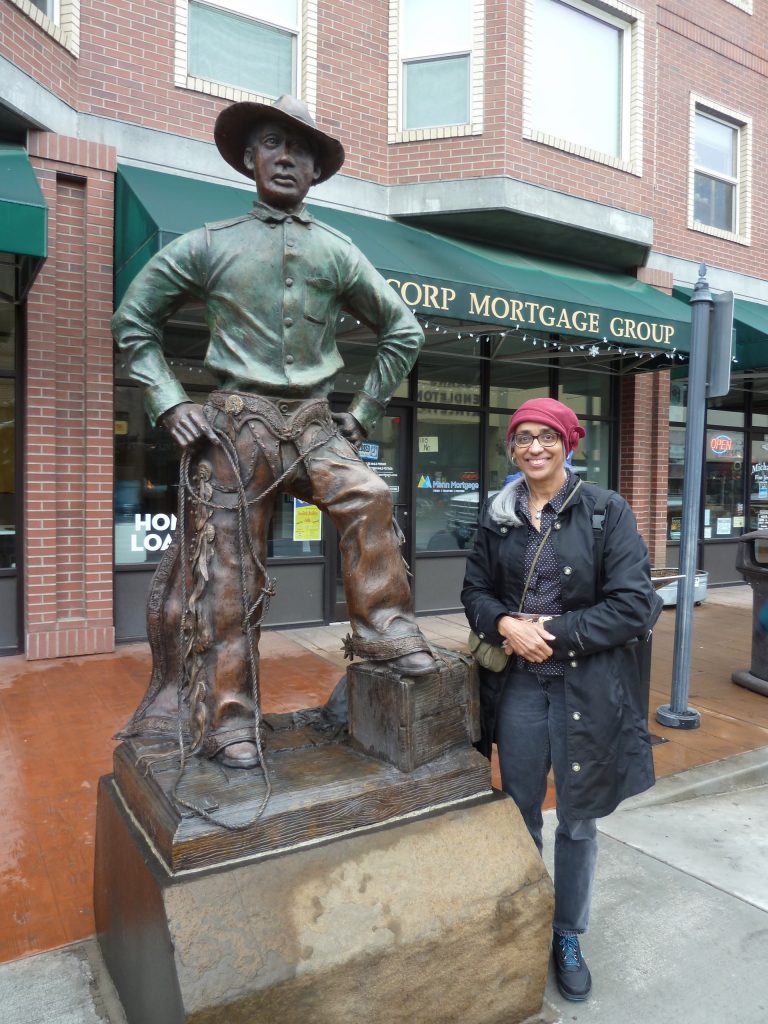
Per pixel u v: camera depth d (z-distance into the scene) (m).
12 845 3.33
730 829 3.66
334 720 2.70
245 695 2.34
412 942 2.01
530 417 2.36
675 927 2.82
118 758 2.46
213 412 2.35
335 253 2.46
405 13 7.81
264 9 7.11
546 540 2.41
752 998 2.44
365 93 7.56
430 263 6.75
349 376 7.96
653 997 2.44
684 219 9.77
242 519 2.31
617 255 9.06
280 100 2.36
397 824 2.18
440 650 2.55
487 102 7.60
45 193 5.93
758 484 11.60
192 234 2.37
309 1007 1.86
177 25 6.49
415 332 2.63
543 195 7.89
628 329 7.47
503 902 2.18
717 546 11.11
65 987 2.44
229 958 1.79
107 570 6.30
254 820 1.98
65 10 5.98
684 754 4.53
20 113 5.59
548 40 8.38
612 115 8.91
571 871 2.43
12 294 6.02
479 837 2.25
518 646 2.29
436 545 8.51
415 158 7.73
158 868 1.95
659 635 7.78
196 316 6.75
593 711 2.28
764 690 5.73
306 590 7.71
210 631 2.31
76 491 6.22
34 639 6.04
